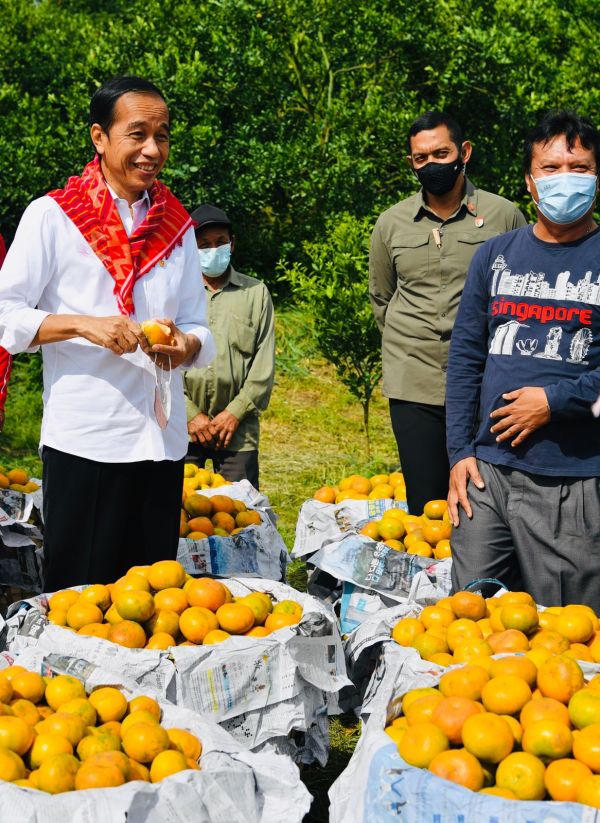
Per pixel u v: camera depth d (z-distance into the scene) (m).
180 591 3.41
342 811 2.63
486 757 2.52
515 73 11.46
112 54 11.40
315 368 11.21
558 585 3.63
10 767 2.44
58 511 3.61
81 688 2.88
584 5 14.27
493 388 3.69
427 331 5.14
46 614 3.41
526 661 2.85
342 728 4.14
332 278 8.78
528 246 3.67
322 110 11.80
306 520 5.23
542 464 3.58
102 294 3.54
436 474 5.21
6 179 10.55
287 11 11.62
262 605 3.46
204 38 11.67
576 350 3.55
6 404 10.15
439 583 4.24
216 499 4.96
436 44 11.40
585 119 3.54
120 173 3.53
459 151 5.07
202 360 3.78
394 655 3.17
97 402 3.55
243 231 12.24
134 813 2.33
